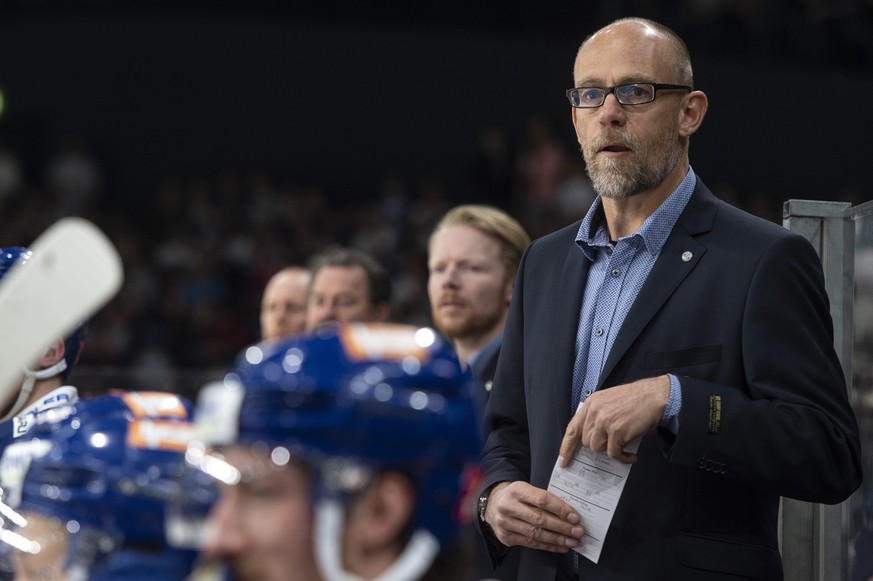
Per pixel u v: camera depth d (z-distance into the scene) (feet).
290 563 10.45
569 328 21.86
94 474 13.41
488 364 29.12
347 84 128.77
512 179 117.60
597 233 22.54
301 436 10.41
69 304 12.13
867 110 119.03
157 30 127.13
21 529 13.94
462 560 10.88
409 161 128.57
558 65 126.21
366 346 10.83
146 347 99.35
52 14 126.00
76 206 119.14
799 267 20.45
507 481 22.20
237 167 128.47
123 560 12.93
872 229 23.21
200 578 11.76
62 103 126.11
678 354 20.33
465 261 30.81
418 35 128.06
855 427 20.33
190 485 12.27
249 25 128.26
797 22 120.47
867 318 23.32
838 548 24.34
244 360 11.28
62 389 20.21
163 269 108.88
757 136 119.75
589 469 20.21
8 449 16.01
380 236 113.29
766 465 19.10
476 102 127.54
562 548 20.38
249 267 110.01
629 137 21.06
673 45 21.63
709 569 19.74
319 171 129.18
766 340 19.84
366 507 10.37
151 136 127.24
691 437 19.06
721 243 20.98
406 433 10.41
